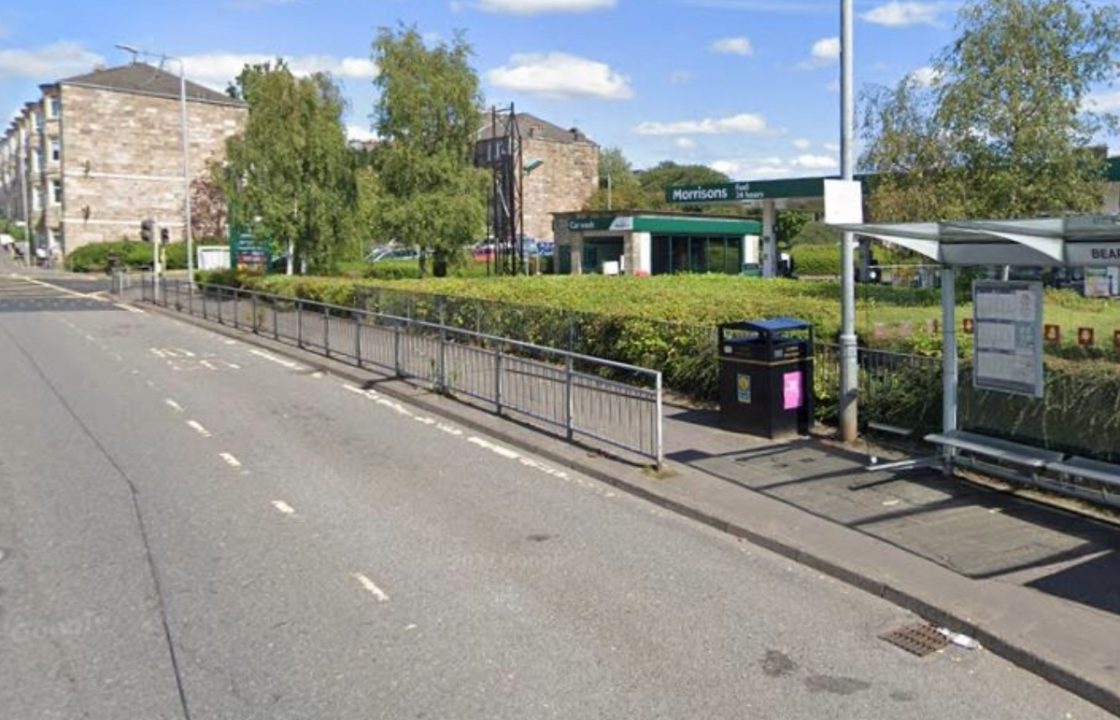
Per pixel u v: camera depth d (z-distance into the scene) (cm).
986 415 786
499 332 1548
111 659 448
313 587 544
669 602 529
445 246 2914
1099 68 1731
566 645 468
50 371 1450
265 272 3278
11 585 544
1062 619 488
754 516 675
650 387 1145
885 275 3259
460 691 418
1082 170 1803
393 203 2880
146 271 4959
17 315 2562
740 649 468
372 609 512
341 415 1107
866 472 789
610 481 796
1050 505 690
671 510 719
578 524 680
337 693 416
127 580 553
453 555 604
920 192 1841
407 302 1797
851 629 496
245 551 607
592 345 1323
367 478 804
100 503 716
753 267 4369
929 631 495
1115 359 748
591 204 7444
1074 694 426
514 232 3753
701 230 4078
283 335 1858
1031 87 1738
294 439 966
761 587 557
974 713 407
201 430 1004
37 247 6400
